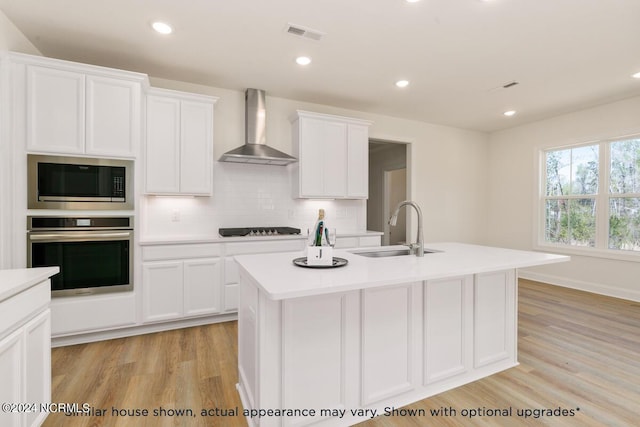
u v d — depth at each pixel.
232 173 3.68
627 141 3.98
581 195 4.41
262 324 1.46
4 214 2.30
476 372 2.12
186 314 2.96
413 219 4.91
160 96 3.01
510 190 5.30
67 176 2.52
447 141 5.23
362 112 4.47
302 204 4.05
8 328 1.31
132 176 2.74
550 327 2.99
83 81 2.55
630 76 3.27
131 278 2.75
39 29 2.44
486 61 2.96
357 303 1.69
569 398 1.91
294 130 3.87
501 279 2.23
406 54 2.83
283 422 1.51
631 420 1.71
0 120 2.26
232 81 3.42
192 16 2.28
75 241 2.54
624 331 2.90
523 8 2.17
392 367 1.80
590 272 4.28
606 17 2.26
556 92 3.72
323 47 2.72
